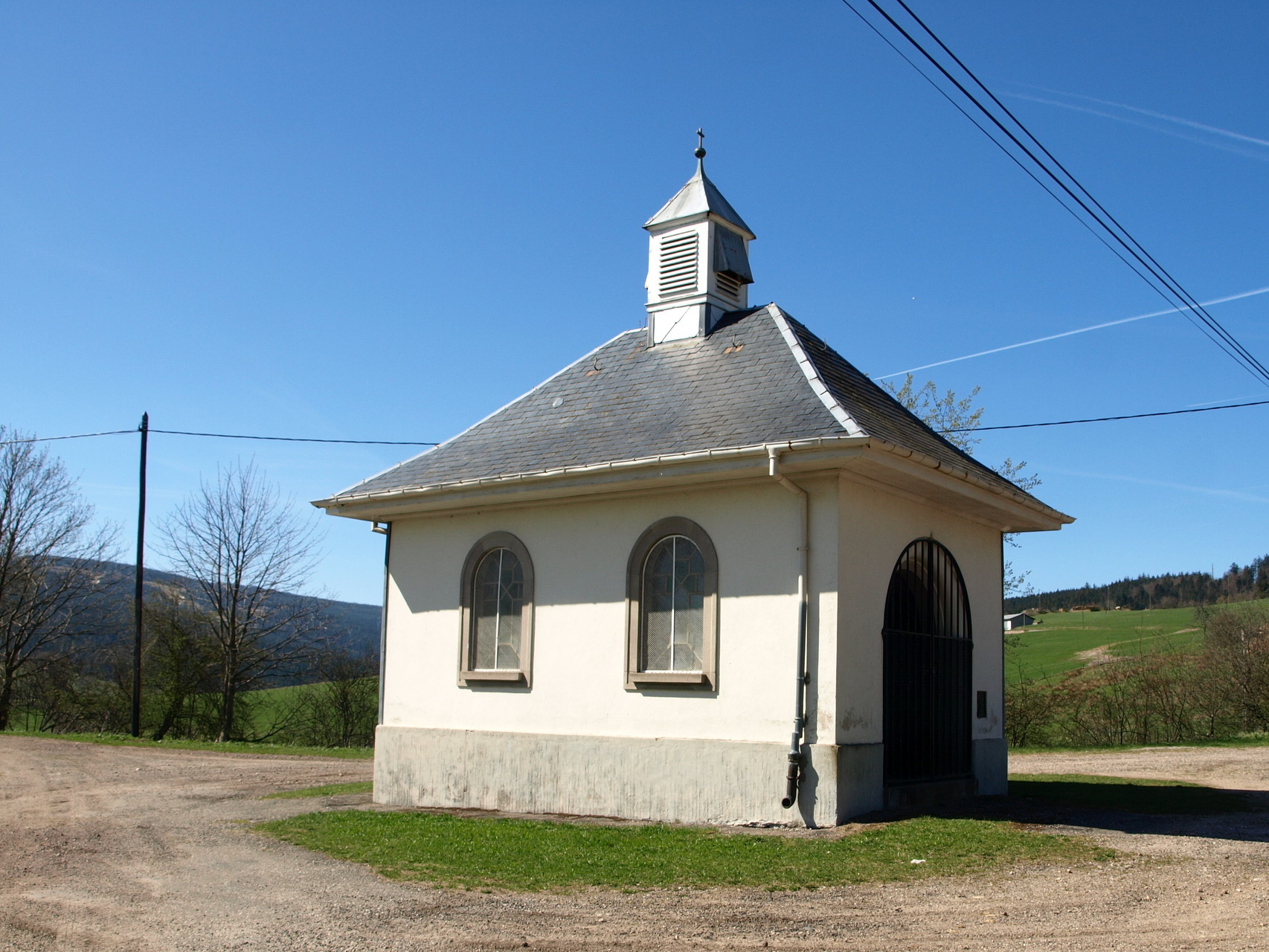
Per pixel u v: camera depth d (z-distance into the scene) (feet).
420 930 21.83
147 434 95.25
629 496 39.93
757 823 34.76
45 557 126.11
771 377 39.50
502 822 36.58
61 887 27.02
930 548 41.01
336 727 127.44
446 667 44.50
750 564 36.40
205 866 29.73
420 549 46.44
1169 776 53.93
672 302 46.80
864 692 35.76
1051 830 31.81
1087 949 19.62
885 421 39.06
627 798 37.88
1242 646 92.73
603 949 20.31
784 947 20.29
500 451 43.70
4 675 124.47
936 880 25.70
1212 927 20.85
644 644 38.78
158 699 121.29
